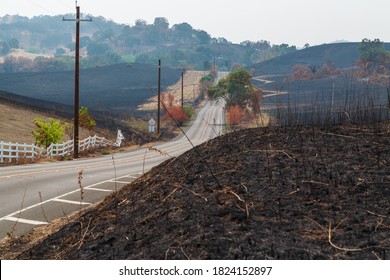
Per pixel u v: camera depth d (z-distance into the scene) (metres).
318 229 6.58
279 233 6.51
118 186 22.08
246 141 12.40
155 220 8.04
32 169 29.05
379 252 5.85
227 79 131.38
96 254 7.35
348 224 6.66
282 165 9.57
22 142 54.88
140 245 7.14
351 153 9.95
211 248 6.27
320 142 11.11
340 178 8.45
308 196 7.79
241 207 7.59
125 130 90.38
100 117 107.88
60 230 10.28
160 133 92.00
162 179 11.11
